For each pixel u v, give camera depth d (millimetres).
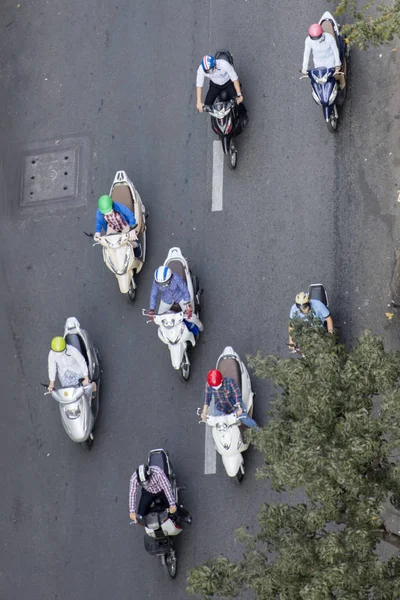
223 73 33062
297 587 19828
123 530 30578
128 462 31438
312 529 19891
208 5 38406
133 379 32688
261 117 35500
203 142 35938
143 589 29578
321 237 32875
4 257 36594
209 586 20266
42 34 41125
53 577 30656
